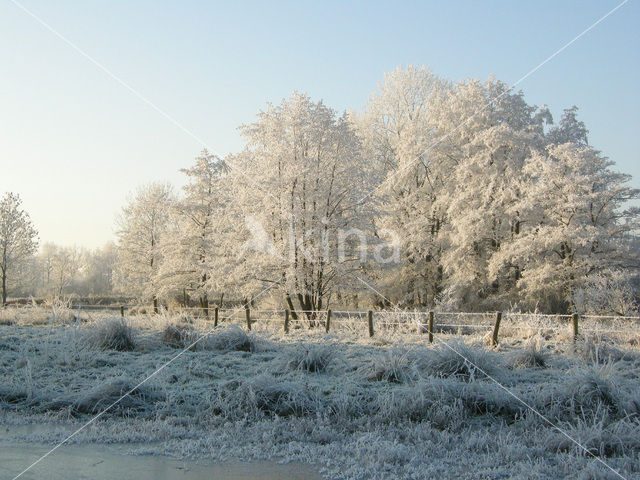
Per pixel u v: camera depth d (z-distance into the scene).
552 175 27.53
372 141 35.25
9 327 16.42
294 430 6.65
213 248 32.53
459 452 6.00
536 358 10.84
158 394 8.14
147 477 5.05
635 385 8.05
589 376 7.62
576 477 5.21
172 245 34.72
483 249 32.03
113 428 6.68
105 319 13.55
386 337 15.12
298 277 23.75
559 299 28.22
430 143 31.83
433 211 31.61
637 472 5.32
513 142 28.66
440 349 9.63
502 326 16.52
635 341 14.05
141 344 12.98
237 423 6.93
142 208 39.84
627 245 28.67
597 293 22.86
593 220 29.25
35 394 8.11
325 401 7.83
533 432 6.63
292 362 10.38
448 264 29.55
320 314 24.34
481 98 30.95
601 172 29.08
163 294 35.09
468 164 29.31
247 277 25.98
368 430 6.78
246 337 13.24
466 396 7.55
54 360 10.81
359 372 9.84
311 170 24.08
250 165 26.95
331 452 5.89
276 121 25.20
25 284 46.44
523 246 27.53
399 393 7.87
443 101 33.47
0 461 5.42
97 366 10.64
